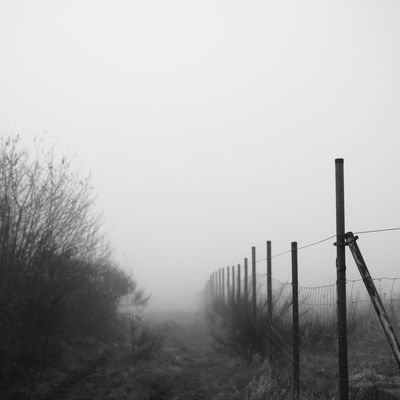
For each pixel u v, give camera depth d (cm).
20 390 948
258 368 1177
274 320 1196
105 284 1789
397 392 791
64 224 1155
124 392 1046
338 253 675
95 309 1595
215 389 1138
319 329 1049
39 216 1072
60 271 1173
